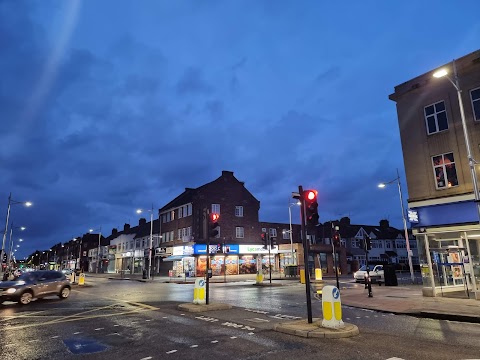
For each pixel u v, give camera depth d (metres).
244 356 7.27
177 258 49.66
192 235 47.75
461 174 17.86
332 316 9.46
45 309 15.46
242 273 49.97
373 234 74.06
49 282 19.27
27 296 17.78
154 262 56.97
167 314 13.22
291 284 30.03
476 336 9.12
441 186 18.56
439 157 18.91
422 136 19.64
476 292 15.86
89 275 62.62
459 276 18.23
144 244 63.31
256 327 10.39
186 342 8.59
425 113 19.80
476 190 14.50
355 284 29.62
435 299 16.25
